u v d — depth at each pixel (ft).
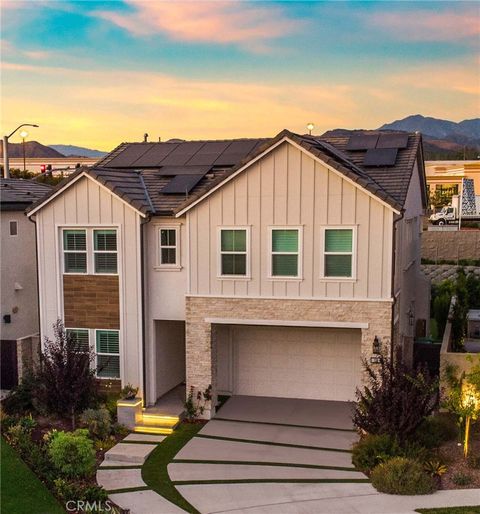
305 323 57.67
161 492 43.83
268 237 58.08
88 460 44.88
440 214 173.37
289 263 57.98
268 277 58.34
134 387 63.87
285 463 49.06
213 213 59.47
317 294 57.26
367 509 39.91
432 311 99.19
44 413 58.85
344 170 55.01
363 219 55.52
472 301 95.96
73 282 65.10
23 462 46.42
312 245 57.11
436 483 43.75
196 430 57.36
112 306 64.08
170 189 65.57
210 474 47.06
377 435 48.49
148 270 63.77
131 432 57.26
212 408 61.00
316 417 60.54
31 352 70.64
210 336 60.49
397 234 59.72
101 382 64.75
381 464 45.09
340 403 64.95
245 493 43.37
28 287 79.82
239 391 68.33
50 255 65.36
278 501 41.81
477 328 81.92
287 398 66.90
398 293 61.87
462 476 43.96
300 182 56.90
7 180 87.86
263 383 67.77
